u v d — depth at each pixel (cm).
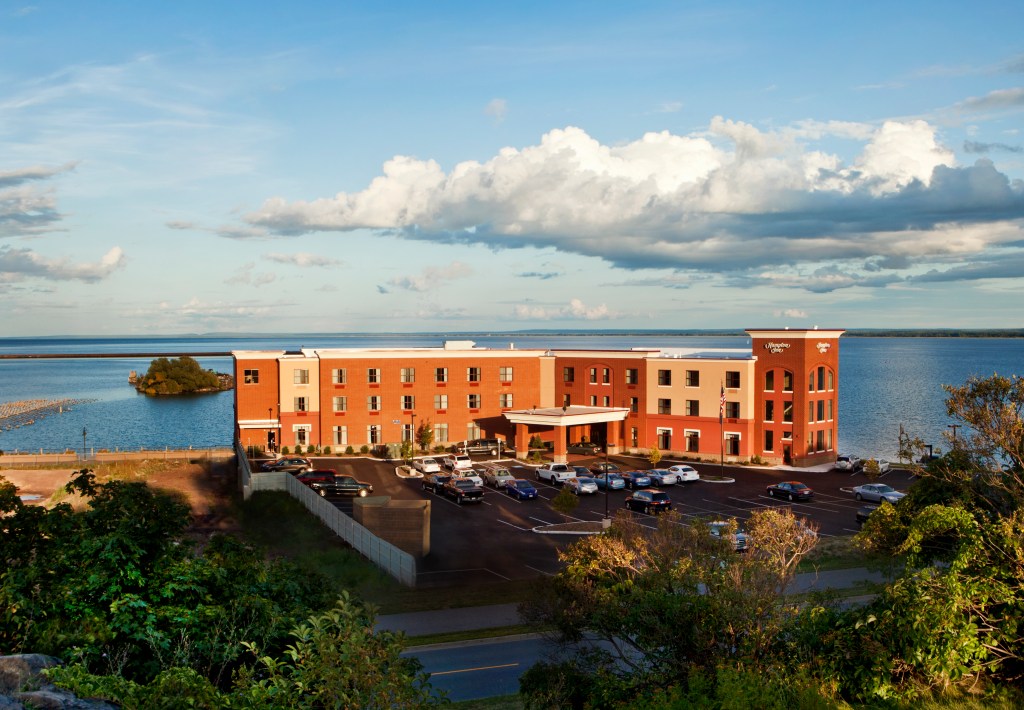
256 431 7956
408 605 3550
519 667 2805
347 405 8050
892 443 11162
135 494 1571
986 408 2403
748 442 7506
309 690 1139
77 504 5453
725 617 1800
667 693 1672
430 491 6356
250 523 5206
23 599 1273
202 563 1459
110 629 1272
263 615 1398
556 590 2430
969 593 1822
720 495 6150
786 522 2648
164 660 1281
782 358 7344
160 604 1363
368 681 1082
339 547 4531
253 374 7962
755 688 1457
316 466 7369
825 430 7506
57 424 14150
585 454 8150
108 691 1027
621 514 3092
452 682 2661
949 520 2008
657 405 8062
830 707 1541
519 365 8656
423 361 8269
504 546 4691
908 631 1769
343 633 1140
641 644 1930
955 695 1822
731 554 2291
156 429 13288
